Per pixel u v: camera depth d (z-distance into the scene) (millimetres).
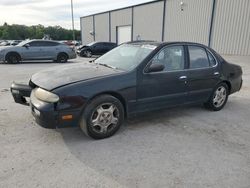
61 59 15938
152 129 4355
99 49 21484
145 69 4176
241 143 3883
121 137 3980
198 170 3076
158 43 4602
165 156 3398
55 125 3521
